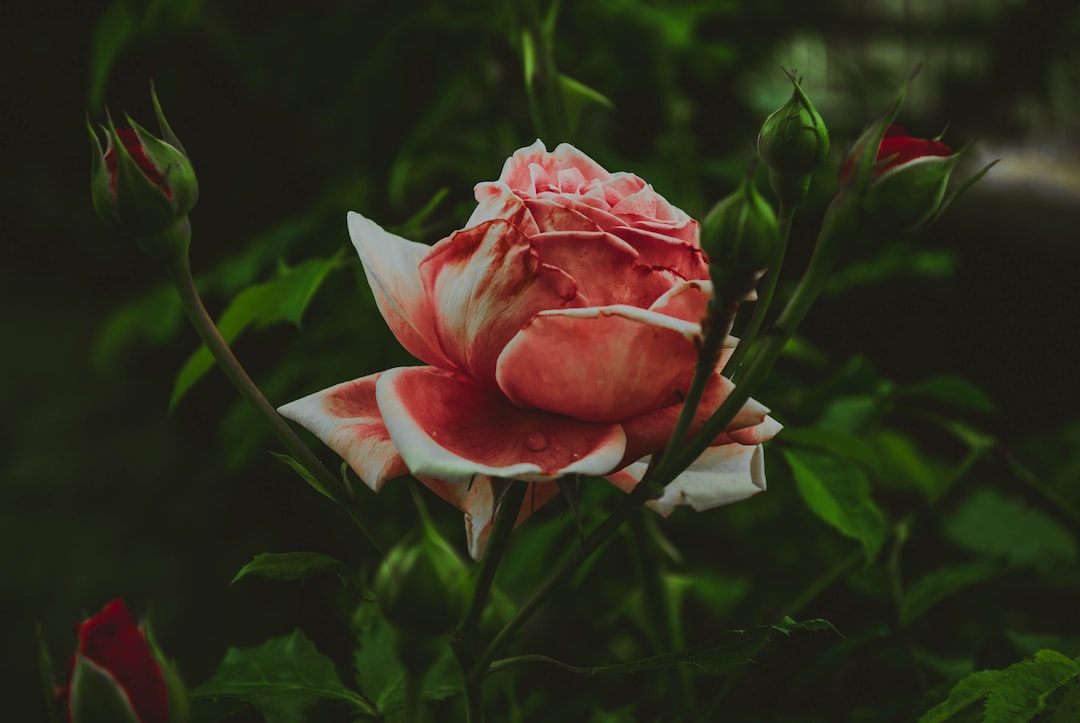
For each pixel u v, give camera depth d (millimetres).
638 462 522
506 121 952
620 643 856
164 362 1627
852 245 473
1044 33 1838
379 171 863
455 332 483
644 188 500
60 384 1641
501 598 574
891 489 839
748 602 836
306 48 878
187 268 497
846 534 634
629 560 830
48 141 1766
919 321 1783
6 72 1709
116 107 1556
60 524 1489
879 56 1892
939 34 1932
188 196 493
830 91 1738
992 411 718
